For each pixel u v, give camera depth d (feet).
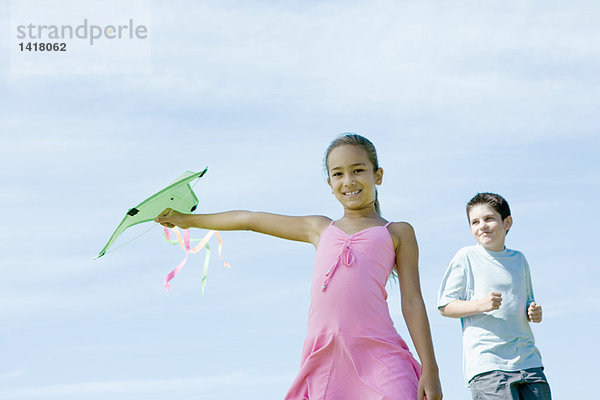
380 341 11.50
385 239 12.18
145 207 13.61
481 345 16.67
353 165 12.59
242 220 13.28
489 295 16.02
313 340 11.74
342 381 11.43
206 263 14.48
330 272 11.95
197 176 13.78
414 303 12.01
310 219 12.89
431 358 11.67
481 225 17.61
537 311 16.62
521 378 16.25
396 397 11.07
